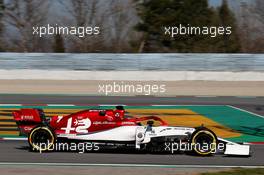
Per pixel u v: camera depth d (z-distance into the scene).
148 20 58.25
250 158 16.58
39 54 45.06
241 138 20.80
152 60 45.25
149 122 16.55
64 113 27.17
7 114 26.64
